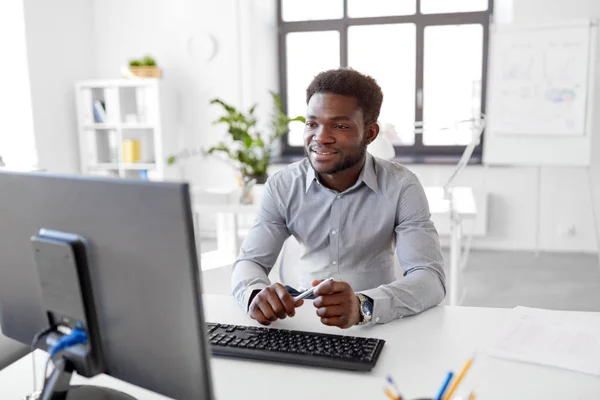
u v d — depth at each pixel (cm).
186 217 64
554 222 453
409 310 128
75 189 72
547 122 414
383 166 159
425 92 506
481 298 349
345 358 103
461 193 348
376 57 512
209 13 494
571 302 340
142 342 72
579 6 425
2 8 430
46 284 78
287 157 526
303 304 137
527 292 359
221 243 439
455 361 105
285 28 525
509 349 109
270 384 97
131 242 69
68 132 483
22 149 443
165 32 504
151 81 471
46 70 454
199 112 508
